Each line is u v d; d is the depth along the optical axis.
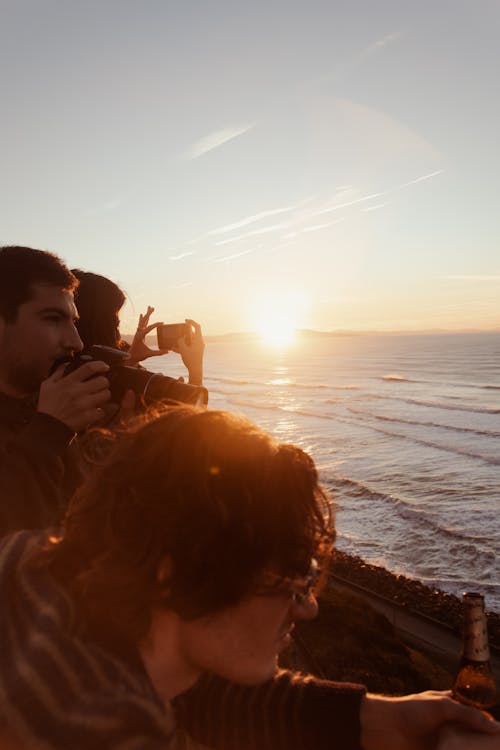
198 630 0.94
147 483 0.92
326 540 0.98
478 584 40.81
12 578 0.96
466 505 56.28
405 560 45.31
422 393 144.88
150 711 0.85
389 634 35.34
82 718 0.81
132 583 0.89
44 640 0.85
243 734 1.43
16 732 0.80
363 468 72.25
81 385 1.66
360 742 1.38
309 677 1.54
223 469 0.91
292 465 0.95
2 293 1.85
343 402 133.88
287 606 0.96
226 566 0.88
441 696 1.44
